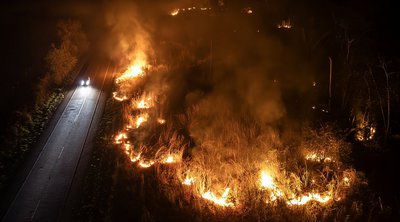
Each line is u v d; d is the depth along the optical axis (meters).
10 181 14.77
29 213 12.98
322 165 15.23
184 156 16.23
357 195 13.44
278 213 12.59
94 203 13.33
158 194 13.63
